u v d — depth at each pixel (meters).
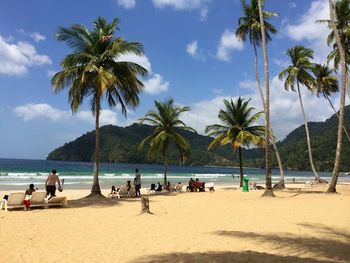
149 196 23.05
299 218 13.27
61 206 16.70
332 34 27.06
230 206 17.12
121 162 172.25
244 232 10.61
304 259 7.49
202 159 189.75
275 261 7.32
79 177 51.53
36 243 9.06
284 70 31.27
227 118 32.16
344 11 25.19
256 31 26.78
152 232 10.59
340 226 11.62
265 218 13.30
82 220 12.77
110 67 21.25
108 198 20.69
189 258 7.62
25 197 15.56
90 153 182.12
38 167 91.50
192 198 21.44
